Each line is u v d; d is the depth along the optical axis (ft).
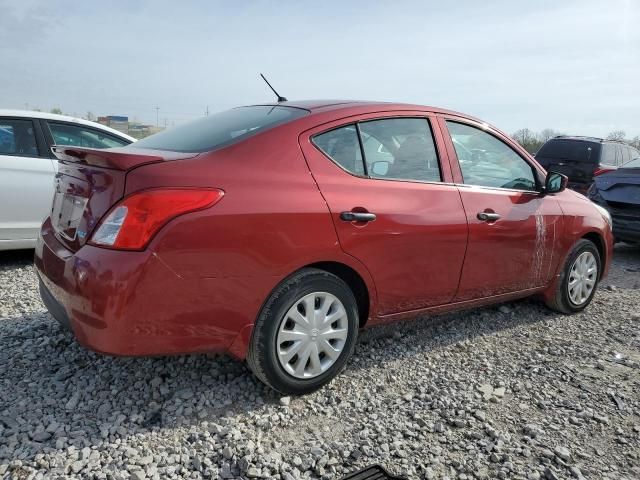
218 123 10.91
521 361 11.96
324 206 9.46
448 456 8.36
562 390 10.63
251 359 9.20
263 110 11.14
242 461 7.84
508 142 13.64
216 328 8.62
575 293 15.21
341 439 8.64
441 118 12.19
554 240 14.10
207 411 9.23
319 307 9.75
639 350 12.87
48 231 10.05
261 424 8.88
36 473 7.45
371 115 10.87
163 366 10.64
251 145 9.29
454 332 13.46
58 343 11.44
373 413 9.46
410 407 9.73
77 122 19.25
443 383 10.70
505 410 9.82
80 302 8.05
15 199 17.26
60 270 8.61
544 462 8.30
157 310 8.06
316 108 10.61
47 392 9.57
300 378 9.61
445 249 11.38
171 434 8.55
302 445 8.45
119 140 20.39
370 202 10.12
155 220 7.94
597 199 24.77
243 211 8.57
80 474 7.51
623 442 8.94
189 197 8.16
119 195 8.06
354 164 10.30
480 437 8.87
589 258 15.51
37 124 18.16
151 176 8.05
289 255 9.04
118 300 7.80
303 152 9.69
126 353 8.07
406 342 12.64
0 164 17.03
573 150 38.04
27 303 14.01
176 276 8.10
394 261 10.53
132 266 7.80
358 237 9.87
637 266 23.13
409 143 11.39
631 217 23.39
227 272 8.50
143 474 7.50
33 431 8.41
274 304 9.07
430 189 11.33
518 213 13.01
